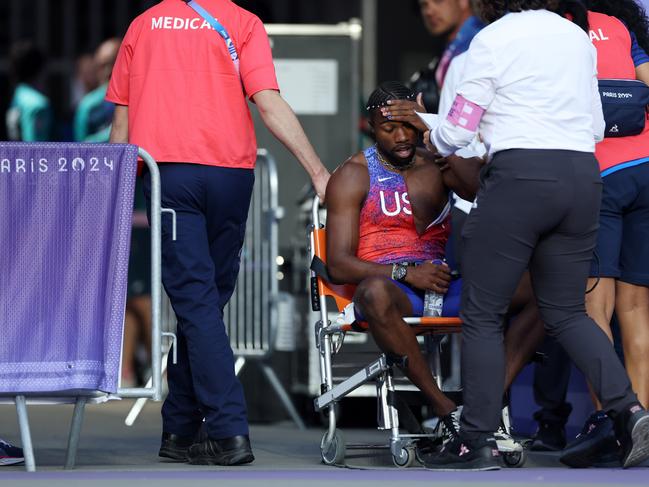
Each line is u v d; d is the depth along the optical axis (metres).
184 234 20.58
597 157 21.83
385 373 20.38
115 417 31.53
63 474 18.22
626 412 19.19
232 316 30.67
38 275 18.77
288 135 20.83
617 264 21.97
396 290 20.00
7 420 29.84
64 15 51.03
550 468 20.69
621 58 22.09
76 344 18.81
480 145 21.84
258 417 31.50
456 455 19.34
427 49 46.84
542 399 24.08
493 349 19.12
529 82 18.94
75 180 18.91
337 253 20.70
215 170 20.59
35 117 41.56
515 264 19.06
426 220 21.16
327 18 49.53
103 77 40.94
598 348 19.41
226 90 20.77
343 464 20.88
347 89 34.47
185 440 21.69
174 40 20.77
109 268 18.97
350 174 21.02
